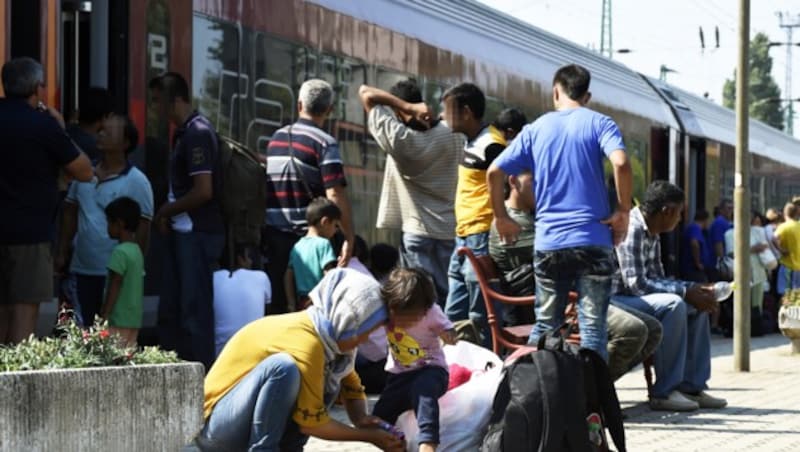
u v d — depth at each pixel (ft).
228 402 19.20
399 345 21.13
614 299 31.68
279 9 37.24
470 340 30.68
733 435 28.43
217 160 29.89
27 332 24.99
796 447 26.94
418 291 20.36
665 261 70.95
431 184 33.88
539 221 26.27
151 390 16.62
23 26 28.55
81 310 29.58
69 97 31.14
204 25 33.99
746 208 45.24
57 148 25.04
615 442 21.04
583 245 25.67
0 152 24.58
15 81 24.97
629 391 36.42
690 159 80.12
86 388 16.05
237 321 30.55
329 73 39.88
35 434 15.62
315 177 31.86
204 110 33.99
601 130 25.81
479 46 50.29
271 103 37.01
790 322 53.78
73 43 31.19
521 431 20.12
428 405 20.77
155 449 16.67
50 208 25.20
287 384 18.93
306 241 31.17
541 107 56.39
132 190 29.35
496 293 29.50
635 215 32.01
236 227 30.42
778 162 99.45
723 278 70.33
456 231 32.09
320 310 19.52
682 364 31.99
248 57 35.88
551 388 20.07
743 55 45.91
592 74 62.90
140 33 31.71
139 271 28.60
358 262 32.04
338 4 40.47
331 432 19.70
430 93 46.09
